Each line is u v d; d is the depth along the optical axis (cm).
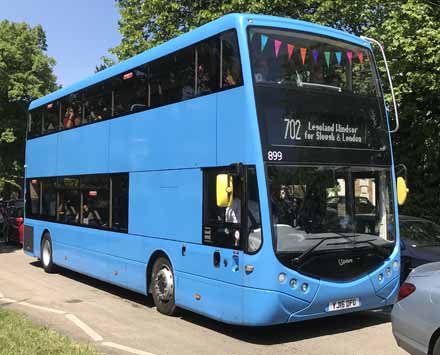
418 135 1503
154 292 884
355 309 723
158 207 870
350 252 716
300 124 706
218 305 718
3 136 3434
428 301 520
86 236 1125
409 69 1282
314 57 742
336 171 726
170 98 847
